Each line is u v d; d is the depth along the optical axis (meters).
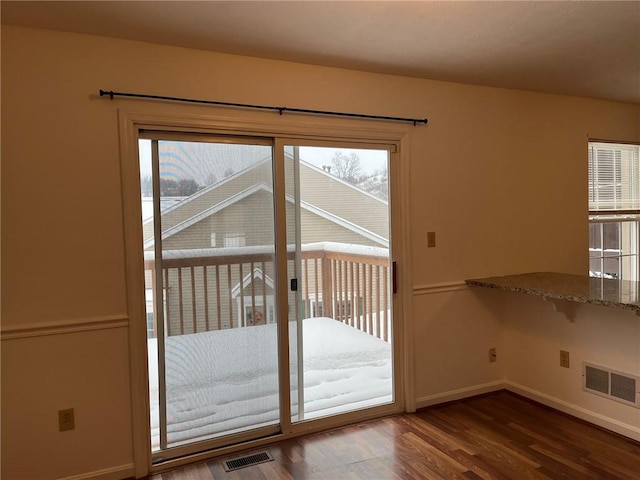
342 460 2.72
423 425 3.16
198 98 2.69
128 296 2.57
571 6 2.22
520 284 3.22
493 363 3.75
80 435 2.51
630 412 2.90
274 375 3.01
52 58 2.38
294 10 2.20
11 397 2.37
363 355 3.28
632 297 2.61
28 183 2.36
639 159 4.56
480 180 3.61
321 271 3.12
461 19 2.35
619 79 3.48
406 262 3.33
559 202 3.98
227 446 2.87
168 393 2.75
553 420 3.20
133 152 2.56
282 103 2.91
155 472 2.66
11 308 2.35
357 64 3.01
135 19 2.27
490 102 3.64
